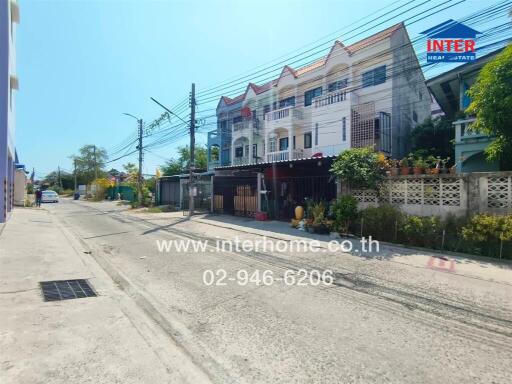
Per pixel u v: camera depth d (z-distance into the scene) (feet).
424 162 34.63
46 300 16.20
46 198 124.67
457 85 55.77
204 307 15.96
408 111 72.69
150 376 9.82
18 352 10.87
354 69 70.74
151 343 11.98
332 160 41.96
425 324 13.89
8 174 46.68
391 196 34.50
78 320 13.79
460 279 20.38
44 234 37.42
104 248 32.60
